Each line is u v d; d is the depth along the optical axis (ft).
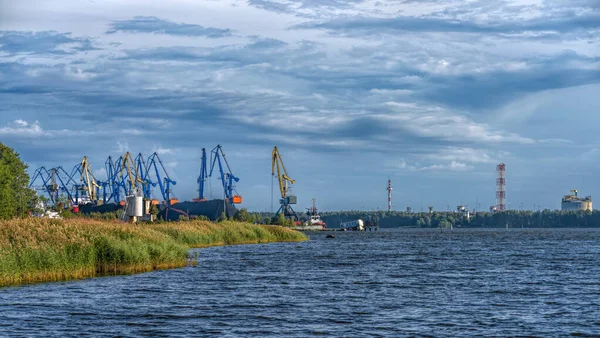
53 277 171.63
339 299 148.66
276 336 107.96
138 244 202.59
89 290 155.63
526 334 110.01
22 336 106.93
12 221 185.57
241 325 116.98
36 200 374.22
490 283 183.21
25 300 140.05
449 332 111.34
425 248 411.54
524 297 153.07
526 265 252.83
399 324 118.21
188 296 150.82
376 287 172.35
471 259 291.38
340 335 108.78
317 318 124.06
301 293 158.61
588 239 628.69
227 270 216.95
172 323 118.52
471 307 137.39
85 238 188.65
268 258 284.61
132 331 111.55
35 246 169.78
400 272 217.97
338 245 453.99
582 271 224.33
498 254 335.26
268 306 137.80
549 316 126.72
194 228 386.52
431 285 177.78
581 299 149.79
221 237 410.31
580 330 113.39
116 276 185.06
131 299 144.36
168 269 211.82
